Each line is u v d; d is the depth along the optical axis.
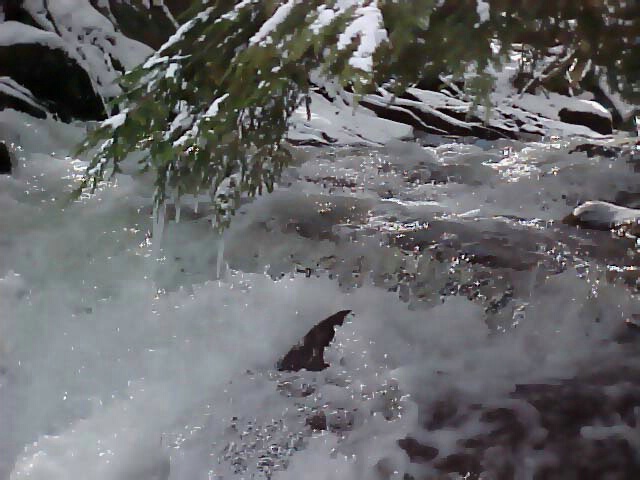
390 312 4.02
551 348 3.80
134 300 4.15
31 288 4.21
